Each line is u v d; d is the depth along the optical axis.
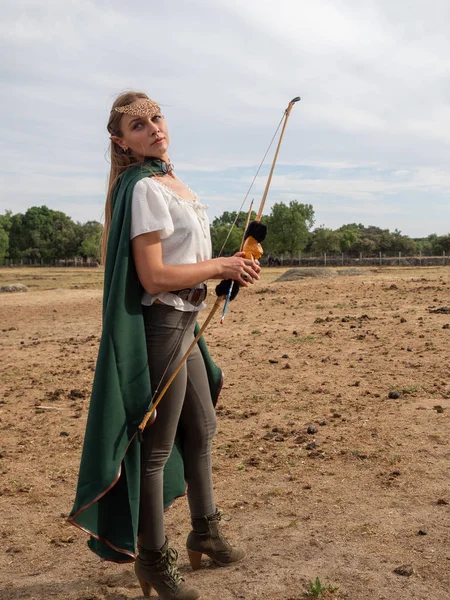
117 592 3.09
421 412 5.82
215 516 3.18
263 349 9.59
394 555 3.24
